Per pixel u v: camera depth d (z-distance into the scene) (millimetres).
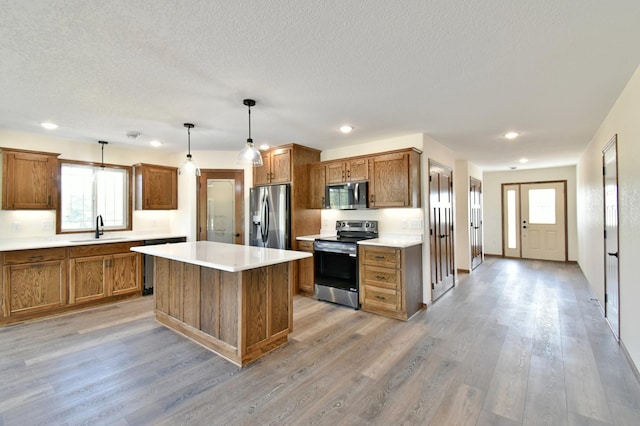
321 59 2021
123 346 2814
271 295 2729
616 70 2215
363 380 2242
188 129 3693
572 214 6961
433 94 2631
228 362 2523
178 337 3016
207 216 5047
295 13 1541
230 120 3354
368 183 4059
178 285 3125
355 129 3736
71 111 3037
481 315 3600
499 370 2367
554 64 2113
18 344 2848
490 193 7906
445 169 4754
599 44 1854
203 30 1689
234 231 5121
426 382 2211
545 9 1521
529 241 7488
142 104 2846
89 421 1814
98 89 2494
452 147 4824
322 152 4984
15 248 3316
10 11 1504
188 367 2441
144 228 5031
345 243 3943
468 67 2148
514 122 3469
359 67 2137
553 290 4660
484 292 4586
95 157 4484
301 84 2412
